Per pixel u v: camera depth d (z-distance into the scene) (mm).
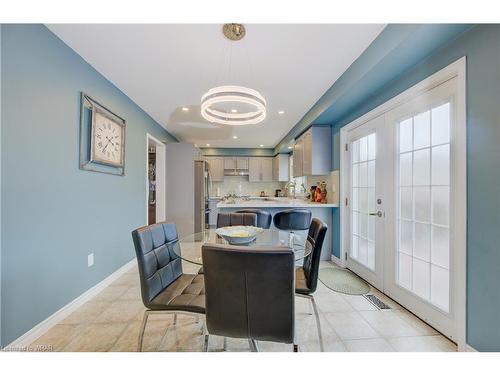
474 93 1381
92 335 1728
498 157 1246
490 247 1293
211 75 2523
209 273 1073
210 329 1121
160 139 4594
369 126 2637
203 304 1378
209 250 1047
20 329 1562
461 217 1456
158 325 1870
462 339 1463
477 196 1365
